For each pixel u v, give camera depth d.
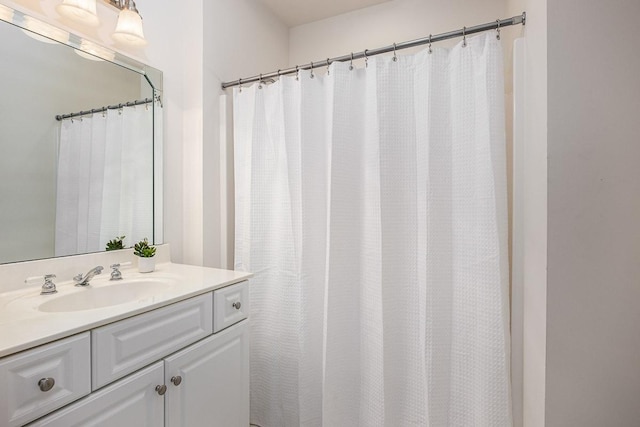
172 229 1.72
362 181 1.48
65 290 1.14
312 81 1.57
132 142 1.51
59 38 1.24
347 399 1.47
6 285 1.09
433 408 1.28
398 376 1.39
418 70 1.36
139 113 1.54
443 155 1.31
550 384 0.92
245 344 1.39
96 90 1.37
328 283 1.45
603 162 0.89
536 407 1.01
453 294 1.30
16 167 1.13
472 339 1.26
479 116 1.24
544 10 0.94
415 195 1.37
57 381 0.77
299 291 1.57
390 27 2.15
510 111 1.67
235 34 1.93
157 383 1.01
